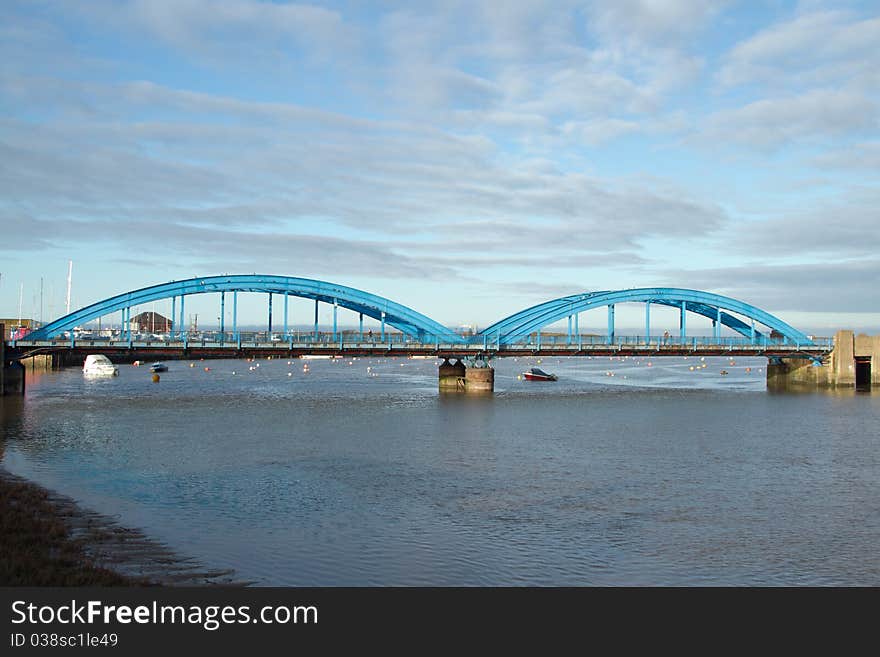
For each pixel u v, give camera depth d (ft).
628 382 372.99
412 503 100.17
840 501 103.19
